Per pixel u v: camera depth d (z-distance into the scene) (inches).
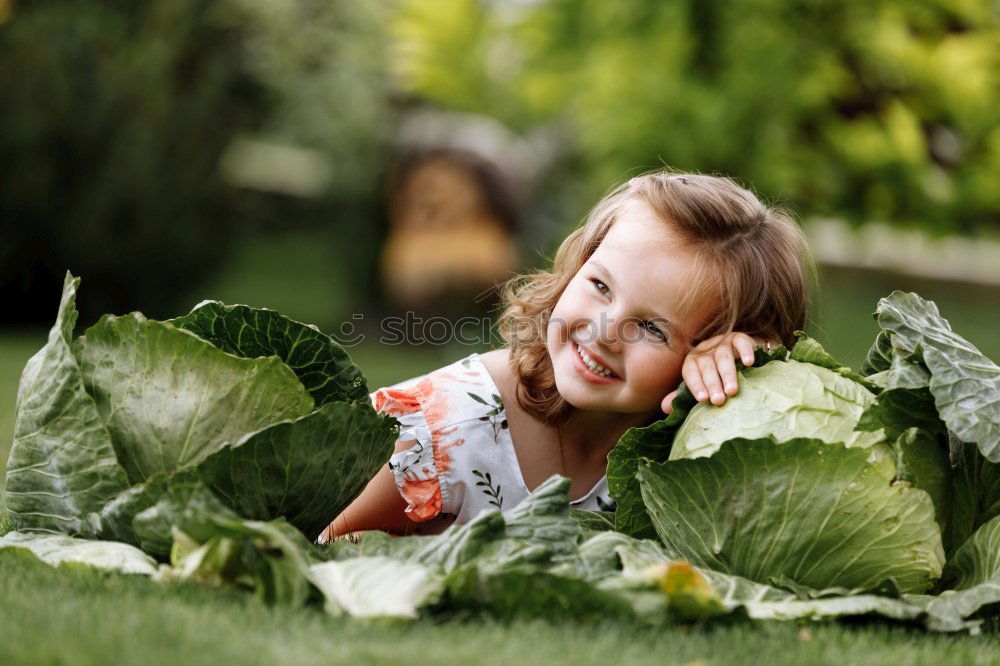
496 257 519.5
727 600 111.7
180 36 452.1
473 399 155.4
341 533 157.3
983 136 453.1
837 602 113.9
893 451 123.5
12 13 444.8
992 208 466.9
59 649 87.6
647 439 136.6
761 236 149.6
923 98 452.1
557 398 153.7
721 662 97.5
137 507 115.6
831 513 118.1
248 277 578.9
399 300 522.0
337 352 139.4
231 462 116.0
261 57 527.2
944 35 458.0
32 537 120.6
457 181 521.7
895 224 470.9
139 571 111.7
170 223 445.7
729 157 442.6
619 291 140.9
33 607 98.0
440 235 522.0
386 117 567.8
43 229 431.5
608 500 158.9
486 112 563.2
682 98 438.3
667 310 139.6
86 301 455.5
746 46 437.7
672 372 141.2
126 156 432.1
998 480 129.0
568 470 158.4
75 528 121.0
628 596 107.3
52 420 121.9
